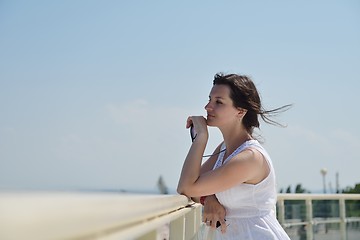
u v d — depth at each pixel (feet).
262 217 7.70
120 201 2.92
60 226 2.01
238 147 8.07
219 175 7.45
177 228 8.32
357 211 21.57
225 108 8.19
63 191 2.36
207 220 7.91
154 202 4.41
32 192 2.00
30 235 1.77
